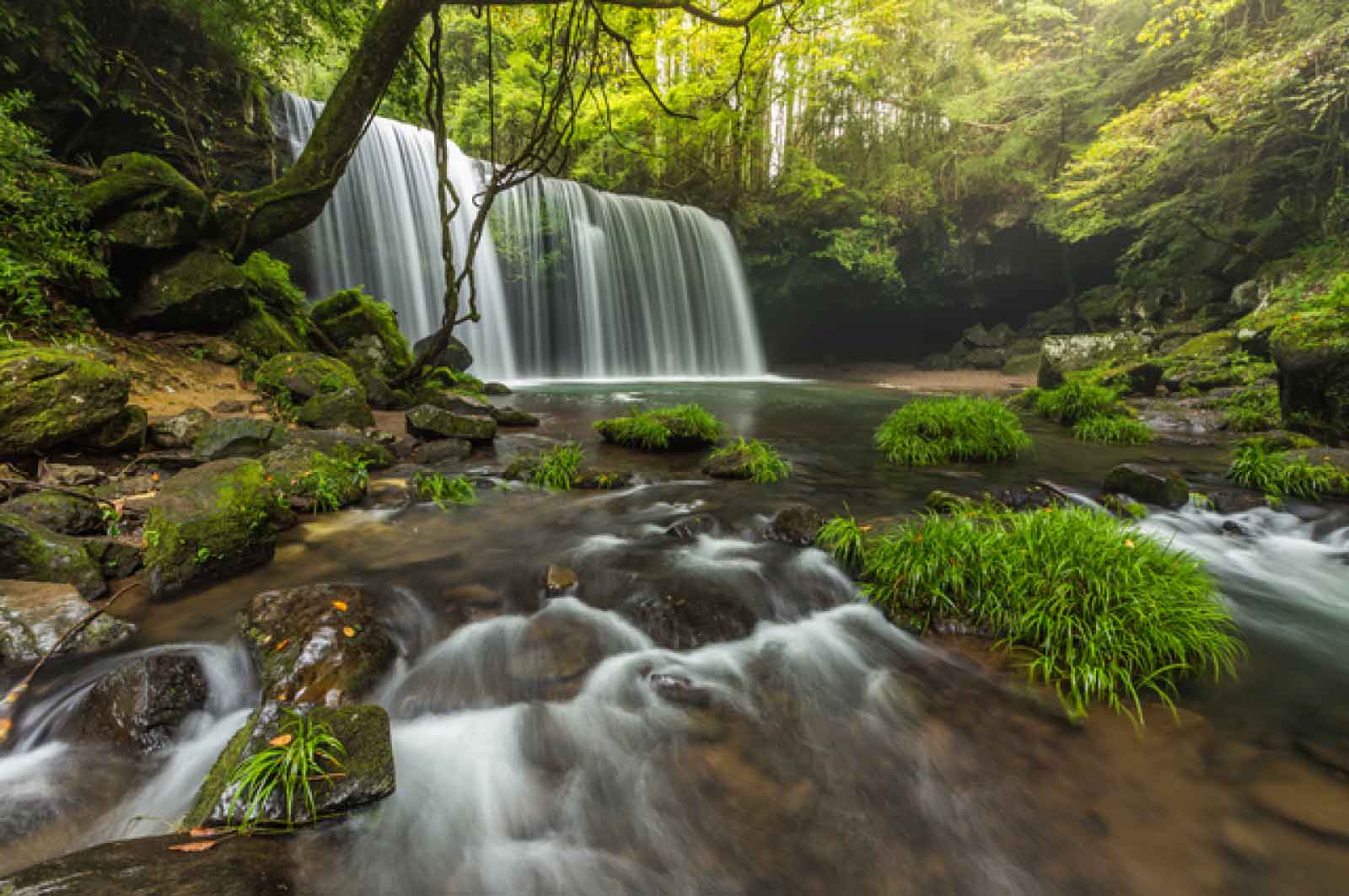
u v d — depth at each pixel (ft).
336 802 7.20
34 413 15.97
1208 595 12.87
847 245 87.92
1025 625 11.71
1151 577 12.20
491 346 69.26
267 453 19.19
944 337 106.22
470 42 81.82
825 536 16.42
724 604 13.21
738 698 10.54
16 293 21.59
